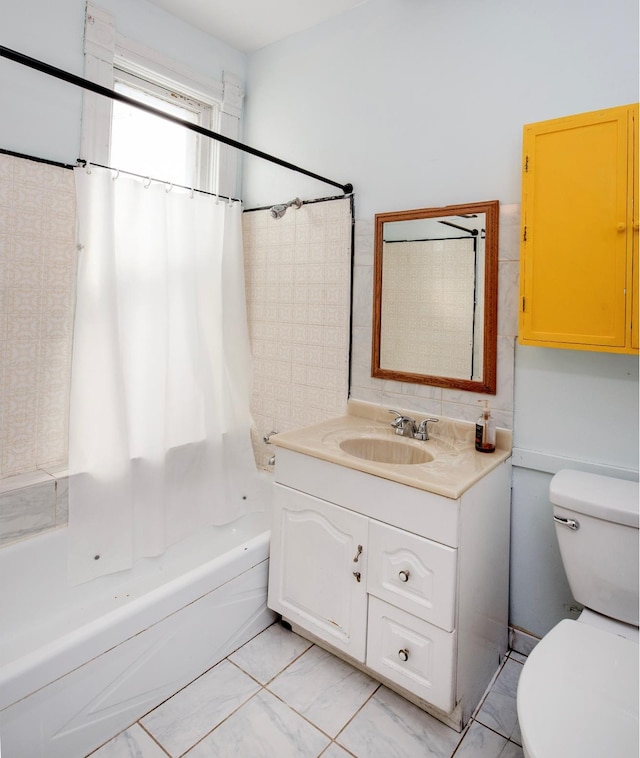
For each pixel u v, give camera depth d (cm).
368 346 214
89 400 182
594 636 124
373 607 156
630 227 136
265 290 252
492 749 142
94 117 200
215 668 172
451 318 188
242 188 263
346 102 217
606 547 140
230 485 242
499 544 170
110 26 203
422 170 194
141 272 199
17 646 168
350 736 145
